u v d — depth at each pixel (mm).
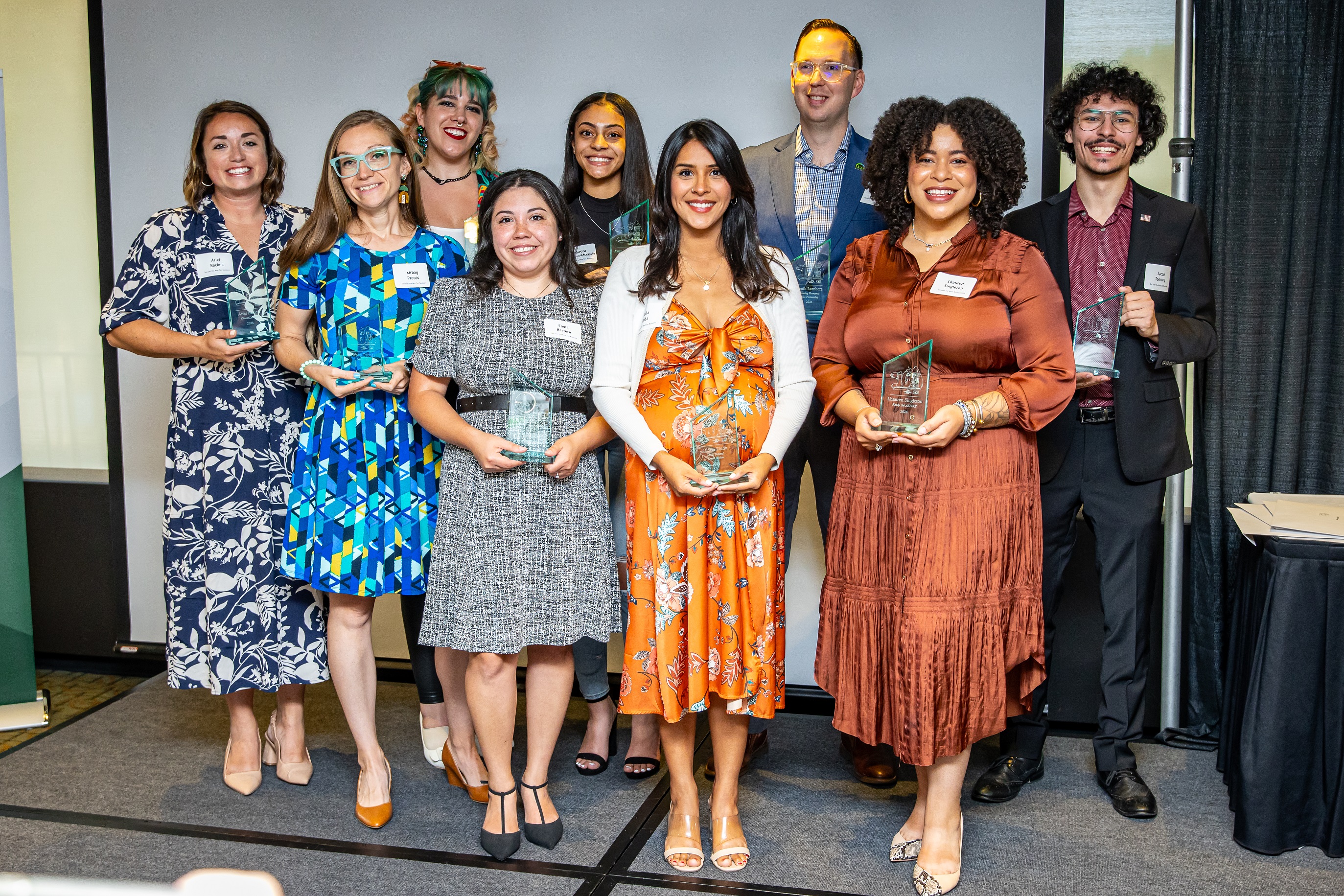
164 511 2980
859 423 2402
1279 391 3195
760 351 2488
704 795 2992
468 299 2580
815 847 2666
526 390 2523
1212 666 3293
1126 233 2826
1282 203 3141
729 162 2432
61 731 3486
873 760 3062
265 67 3918
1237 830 2654
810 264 2973
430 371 2580
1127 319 2635
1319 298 3148
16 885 831
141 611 4180
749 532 2467
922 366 2318
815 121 3062
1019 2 3387
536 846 2676
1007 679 2564
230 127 2885
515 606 2508
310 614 2951
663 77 3662
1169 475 2809
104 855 2613
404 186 2826
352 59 3861
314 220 2727
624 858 2607
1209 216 3227
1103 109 2713
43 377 4352
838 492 2584
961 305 2385
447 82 3100
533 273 2607
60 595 4203
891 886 2463
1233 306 3201
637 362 2500
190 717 3629
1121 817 2811
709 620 2482
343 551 2660
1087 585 3422
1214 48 3152
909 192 2461
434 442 2785
